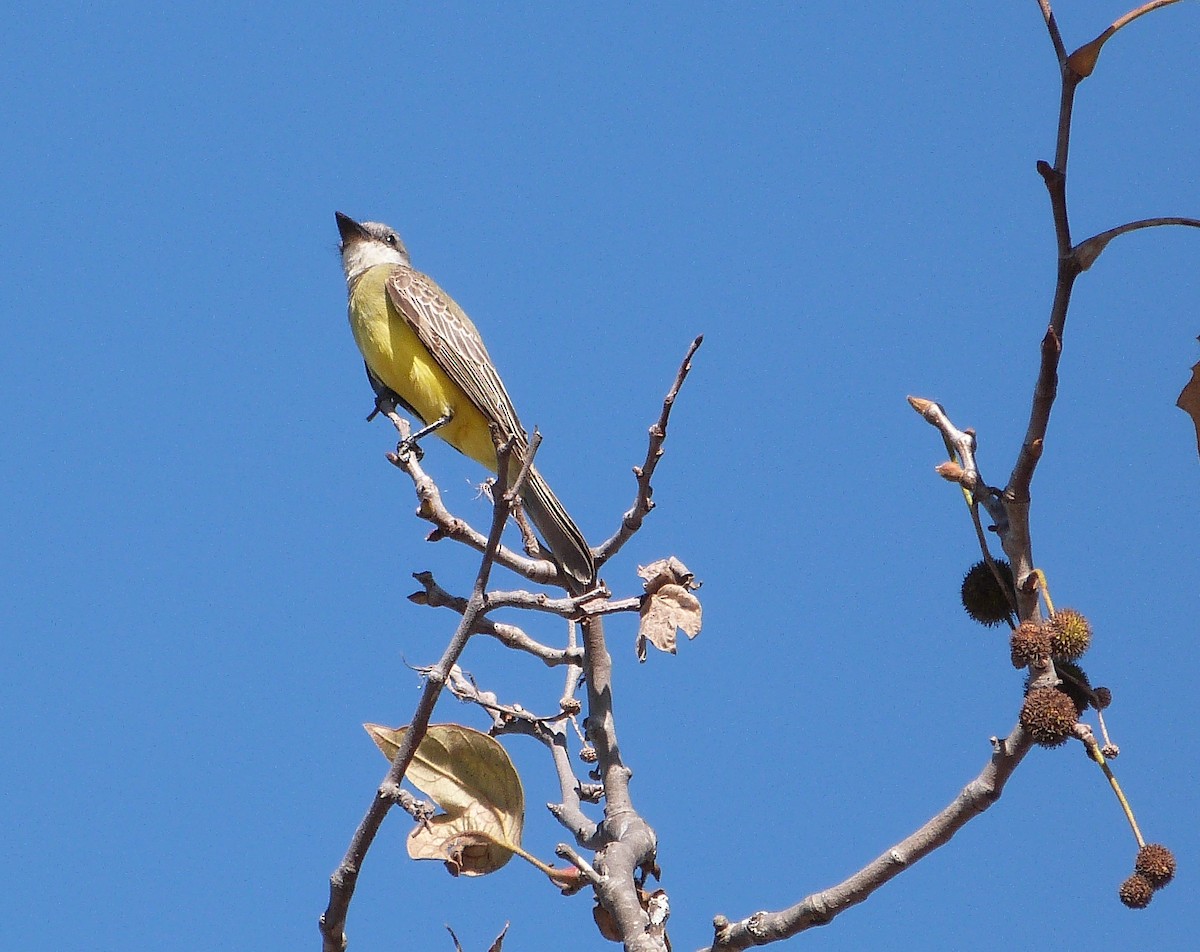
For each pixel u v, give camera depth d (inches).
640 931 331.6
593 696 396.8
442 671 322.7
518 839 348.5
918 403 303.3
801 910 319.9
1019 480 284.5
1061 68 276.1
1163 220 268.8
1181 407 324.2
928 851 307.3
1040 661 286.4
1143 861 268.4
